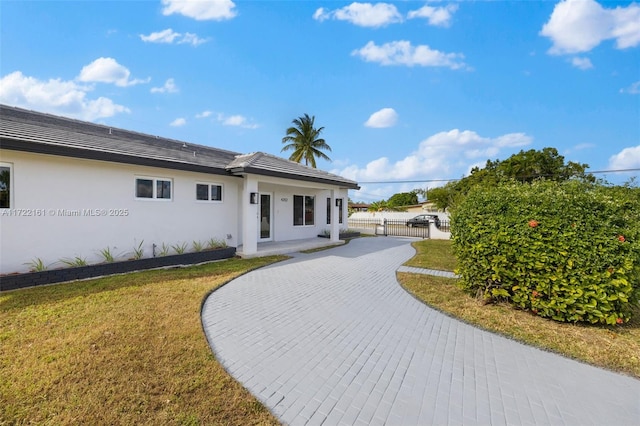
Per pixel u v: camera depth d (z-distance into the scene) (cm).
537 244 472
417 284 703
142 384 294
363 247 1374
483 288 568
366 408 271
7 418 244
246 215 1035
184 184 961
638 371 336
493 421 257
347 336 425
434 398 288
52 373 306
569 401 285
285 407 270
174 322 446
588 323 468
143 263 809
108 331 408
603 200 455
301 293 626
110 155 739
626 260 420
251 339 408
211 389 290
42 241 682
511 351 386
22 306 501
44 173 683
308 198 1599
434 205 4166
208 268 841
